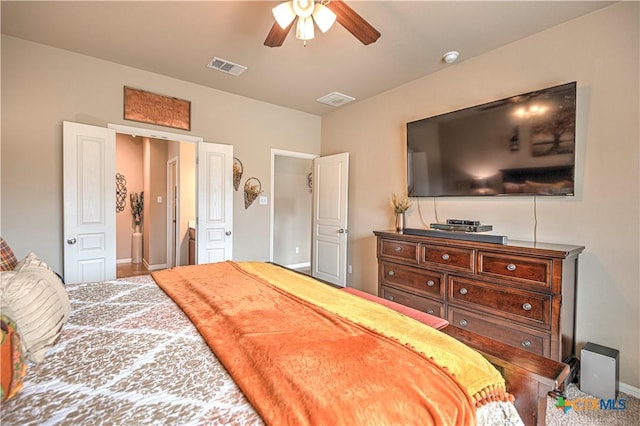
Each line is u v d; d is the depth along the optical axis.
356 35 1.93
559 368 1.06
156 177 5.27
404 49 2.66
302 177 6.04
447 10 2.12
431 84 3.18
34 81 2.70
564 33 2.25
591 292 2.13
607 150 2.07
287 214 5.85
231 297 1.57
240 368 0.91
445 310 2.43
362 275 4.03
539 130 2.26
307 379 0.84
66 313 1.20
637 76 1.95
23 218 2.68
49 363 0.94
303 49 2.70
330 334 1.14
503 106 2.47
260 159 4.14
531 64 2.43
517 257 2.02
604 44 2.07
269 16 2.25
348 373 0.88
